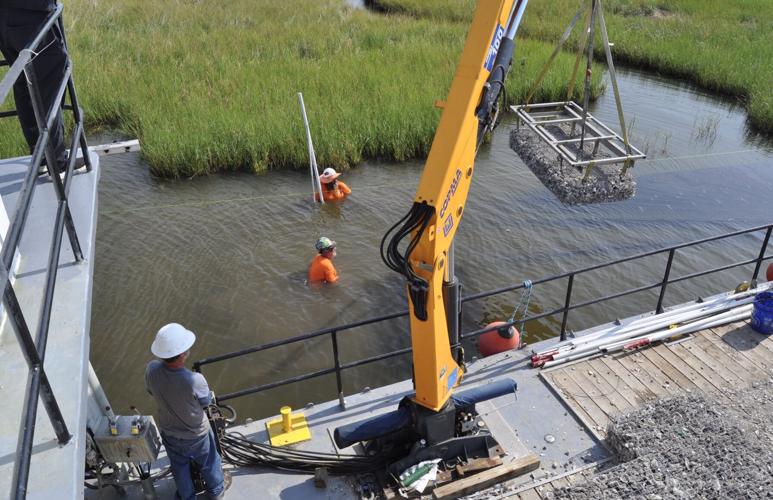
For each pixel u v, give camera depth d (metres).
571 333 7.33
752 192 14.16
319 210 13.19
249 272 10.90
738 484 5.01
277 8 30.12
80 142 5.57
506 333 7.50
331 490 5.44
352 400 6.46
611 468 5.29
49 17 4.46
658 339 7.17
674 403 5.88
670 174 14.99
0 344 3.71
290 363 8.93
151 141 15.23
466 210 12.95
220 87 18.69
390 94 18.14
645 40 25.59
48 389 2.84
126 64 20.58
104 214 12.96
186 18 27.25
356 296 10.26
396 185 14.55
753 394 6.30
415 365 5.11
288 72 20.19
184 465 4.94
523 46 23.11
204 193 14.05
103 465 5.10
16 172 5.80
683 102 20.53
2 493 2.76
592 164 6.62
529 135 8.09
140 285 10.52
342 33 24.98
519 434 5.95
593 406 6.24
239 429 6.12
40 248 4.56
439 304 4.78
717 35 26.52
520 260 11.34
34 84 3.40
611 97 20.78
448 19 30.81
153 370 4.59
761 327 7.24
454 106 4.30
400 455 5.59
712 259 11.52
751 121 18.53
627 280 10.85
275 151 15.44
